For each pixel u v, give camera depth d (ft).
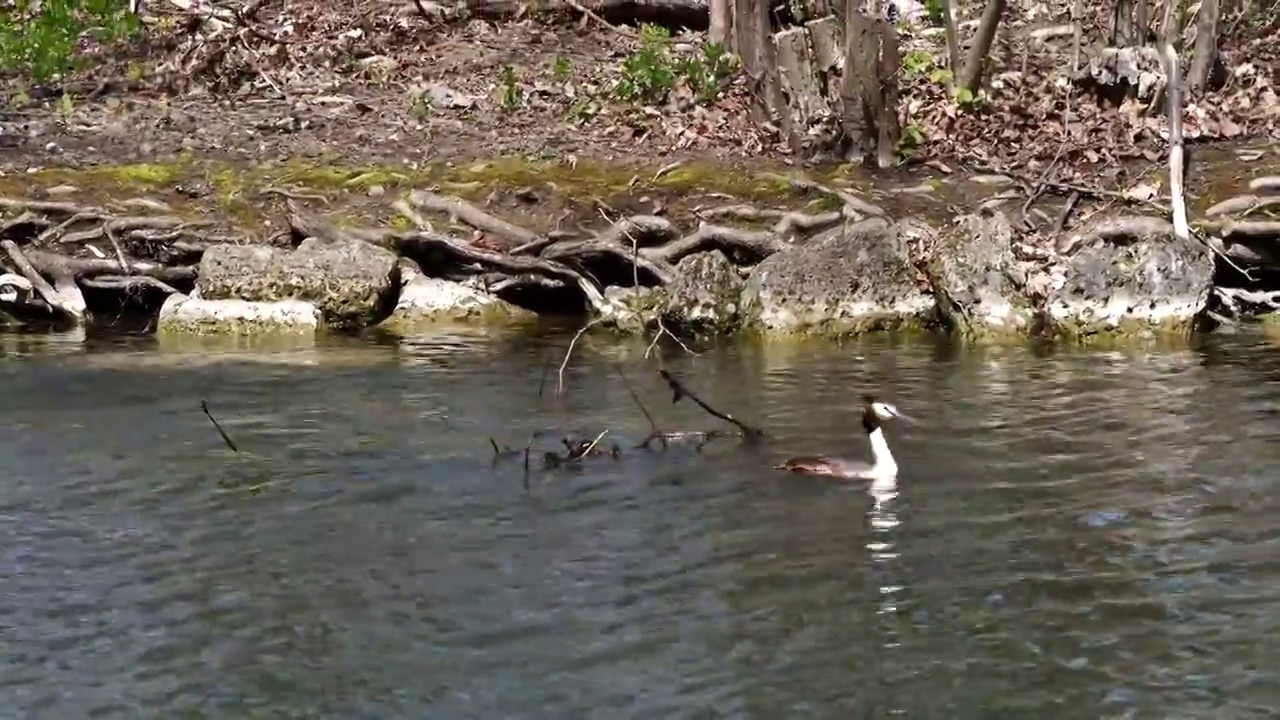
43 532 30.99
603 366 45.09
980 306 48.83
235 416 39.22
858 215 53.11
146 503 32.65
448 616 27.14
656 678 24.82
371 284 51.03
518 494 33.09
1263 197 52.95
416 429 37.96
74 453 36.01
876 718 23.53
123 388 42.16
